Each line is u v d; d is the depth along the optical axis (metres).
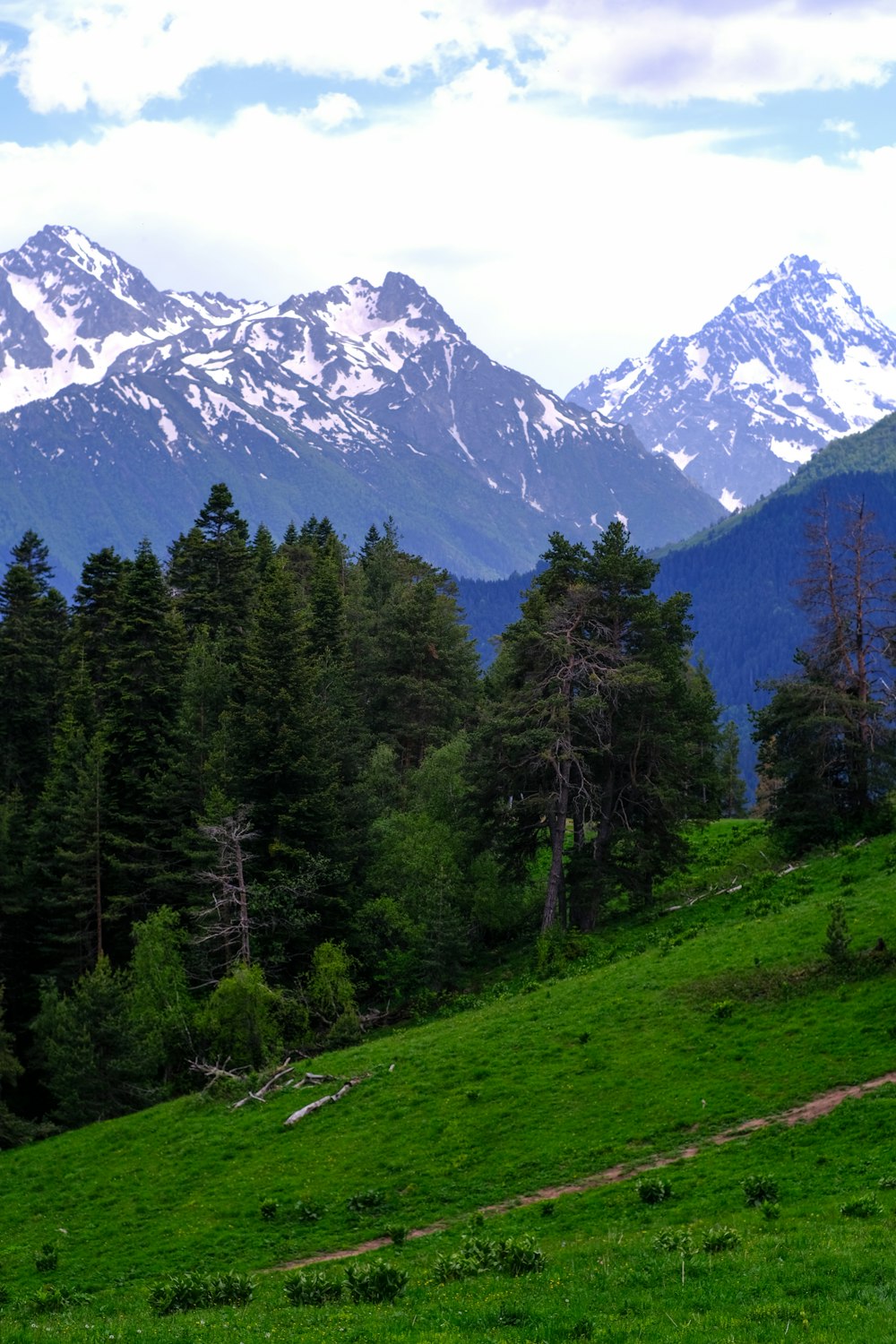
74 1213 40.41
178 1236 36.41
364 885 68.62
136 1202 40.28
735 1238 24.81
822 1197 28.70
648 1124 36.91
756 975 45.66
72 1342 21.62
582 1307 21.00
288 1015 58.91
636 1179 33.28
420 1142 39.69
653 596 63.50
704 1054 40.62
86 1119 53.50
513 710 60.69
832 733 61.97
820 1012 41.19
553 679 60.22
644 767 63.84
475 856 68.62
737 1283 21.42
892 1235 23.77
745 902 58.62
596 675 60.69
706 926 55.88
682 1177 32.47
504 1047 45.84
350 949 65.88
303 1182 38.69
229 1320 22.81
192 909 63.28
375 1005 64.38
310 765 66.44
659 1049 42.03
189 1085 57.09
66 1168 45.00
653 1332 19.20
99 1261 35.56
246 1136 43.69
